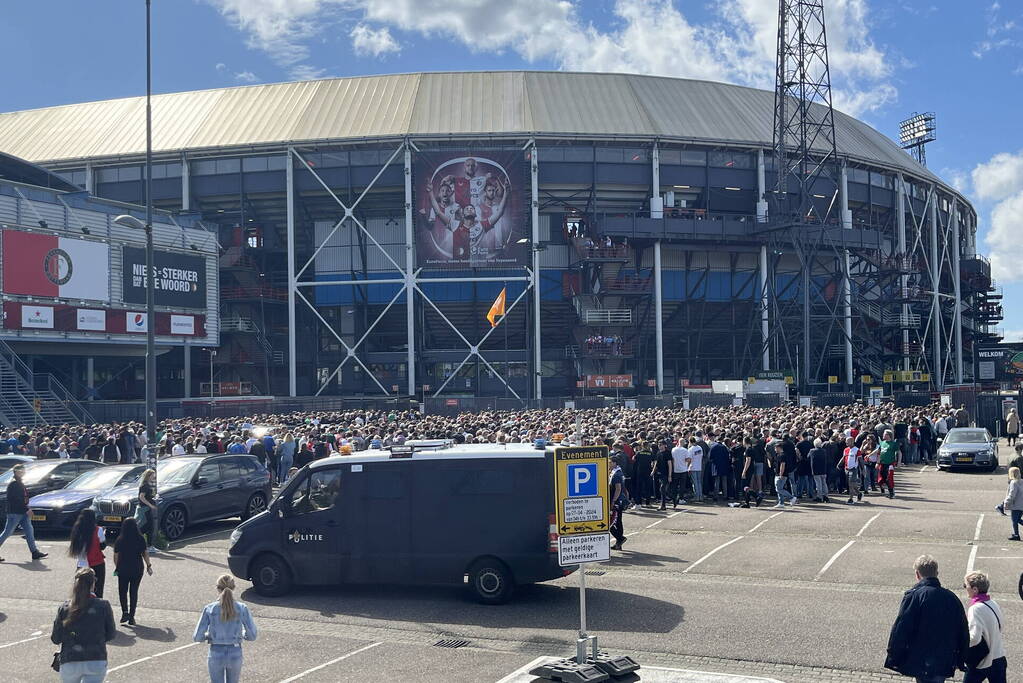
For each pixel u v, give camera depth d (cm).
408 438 2955
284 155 7462
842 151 8219
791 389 7412
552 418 3700
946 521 2162
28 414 4969
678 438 2789
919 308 8944
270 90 8412
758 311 7844
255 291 7638
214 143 7500
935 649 812
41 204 5731
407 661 1154
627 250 7481
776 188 7838
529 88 8100
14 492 1909
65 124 8412
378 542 1516
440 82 8238
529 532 1464
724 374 8375
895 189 8756
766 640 1207
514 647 1213
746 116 8375
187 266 6769
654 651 1171
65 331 5794
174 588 1631
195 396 7956
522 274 7550
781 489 2477
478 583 1467
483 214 7269
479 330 7831
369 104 7881
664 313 7981
